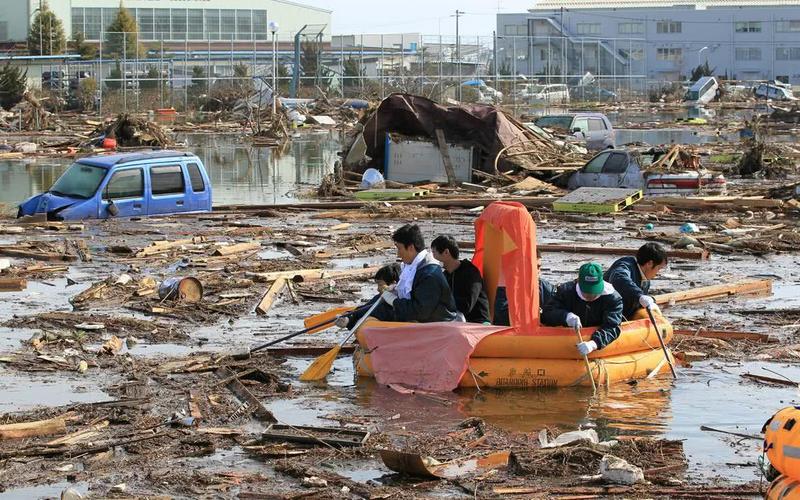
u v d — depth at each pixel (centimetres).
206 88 7312
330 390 1029
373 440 855
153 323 1286
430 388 1029
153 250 1842
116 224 2222
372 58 9325
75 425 902
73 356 1130
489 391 1026
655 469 794
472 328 1038
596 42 10506
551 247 1900
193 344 1204
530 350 1034
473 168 3130
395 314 1077
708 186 2797
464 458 823
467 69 8638
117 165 2327
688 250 1861
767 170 3441
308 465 805
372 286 1555
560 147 3331
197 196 2428
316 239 2039
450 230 2219
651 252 1104
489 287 1093
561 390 1028
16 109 6378
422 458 778
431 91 6881
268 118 6275
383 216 2433
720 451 843
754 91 9206
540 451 825
